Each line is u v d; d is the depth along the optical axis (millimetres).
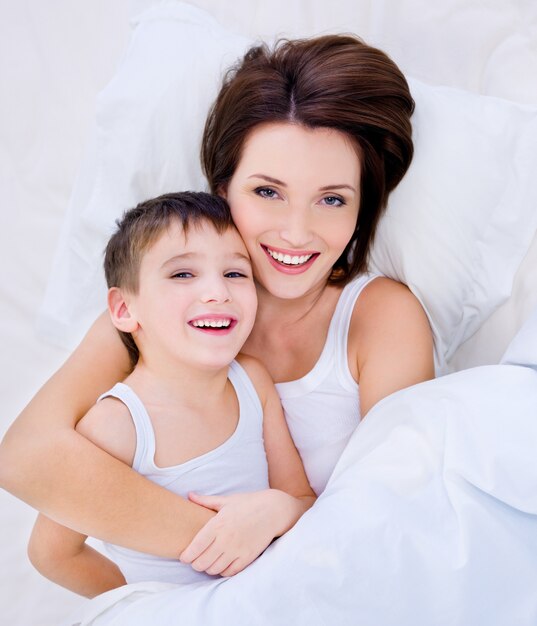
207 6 1289
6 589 1133
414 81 1106
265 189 931
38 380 1282
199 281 910
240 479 953
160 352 931
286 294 990
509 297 1123
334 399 1052
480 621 756
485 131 1088
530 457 789
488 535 772
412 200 1071
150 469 906
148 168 1156
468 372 899
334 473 900
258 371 1039
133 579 933
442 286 1097
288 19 1273
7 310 1330
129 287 940
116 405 909
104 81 1391
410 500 790
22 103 1424
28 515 1186
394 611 750
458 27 1194
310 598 755
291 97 902
